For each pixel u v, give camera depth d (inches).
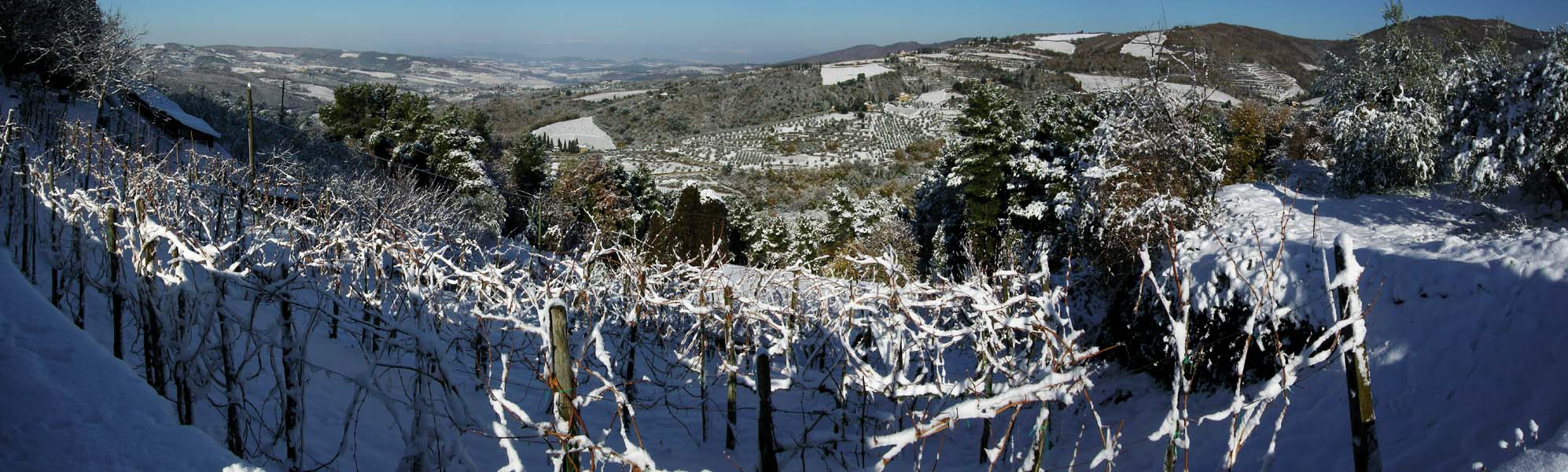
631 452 165.9
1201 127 585.0
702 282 351.9
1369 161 582.9
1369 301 296.4
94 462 154.9
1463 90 470.6
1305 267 330.3
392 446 238.2
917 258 997.8
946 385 227.9
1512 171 430.6
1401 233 389.1
